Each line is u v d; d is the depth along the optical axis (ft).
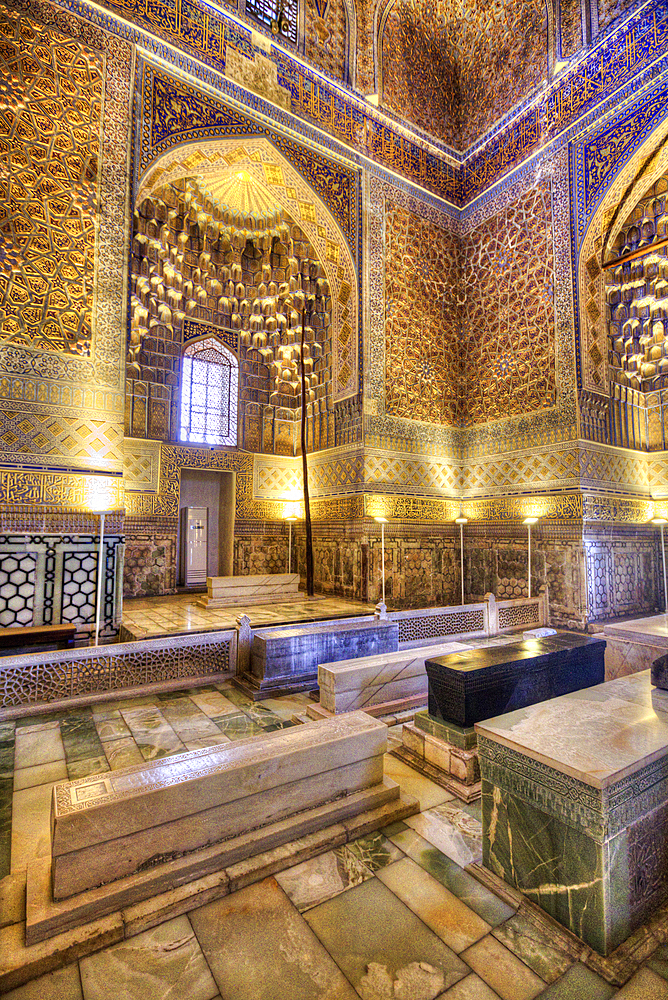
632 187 25.23
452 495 31.71
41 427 17.87
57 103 18.93
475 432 31.53
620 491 26.76
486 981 5.41
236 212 31.55
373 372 28.76
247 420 34.96
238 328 34.91
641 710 8.04
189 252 31.32
